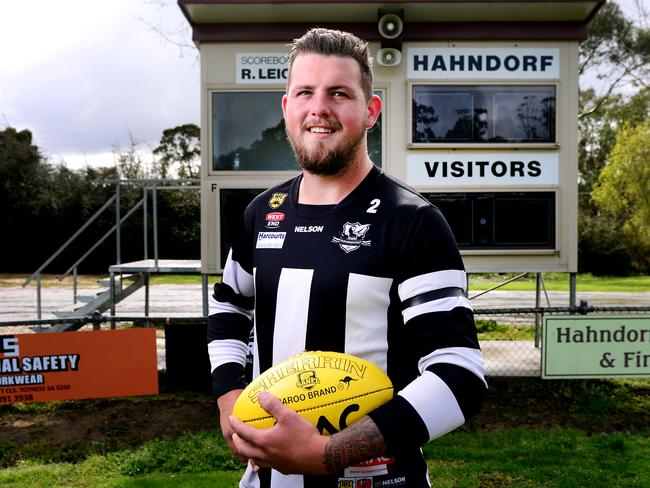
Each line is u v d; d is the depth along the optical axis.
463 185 6.12
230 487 3.76
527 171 6.13
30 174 28.56
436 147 6.07
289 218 1.51
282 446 1.16
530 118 6.11
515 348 7.98
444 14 5.89
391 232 1.35
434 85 6.06
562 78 6.10
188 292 18.36
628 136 27.00
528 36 6.00
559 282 21.92
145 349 5.39
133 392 5.37
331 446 1.15
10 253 27.89
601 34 21.36
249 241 1.64
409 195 1.41
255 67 6.11
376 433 1.15
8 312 13.73
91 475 4.05
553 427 5.09
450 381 1.20
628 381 6.26
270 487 1.42
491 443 4.63
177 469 4.17
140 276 9.10
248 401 1.37
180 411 5.54
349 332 1.37
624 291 18.30
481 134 6.09
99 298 7.73
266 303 1.48
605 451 4.43
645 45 20.98
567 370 5.48
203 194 6.16
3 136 29.94
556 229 6.12
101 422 5.27
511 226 6.14
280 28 6.05
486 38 6.01
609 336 5.47
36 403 5.78
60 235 27.34
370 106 1.53
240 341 1.70
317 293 1.38
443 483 3.82
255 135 6.14
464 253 6.12
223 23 6.07
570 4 5.67
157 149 33.78
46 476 4.01
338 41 1.43
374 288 1.35
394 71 6.07
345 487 1.34
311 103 1.41
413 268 1.31
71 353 5.28
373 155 6.13
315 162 1.41
